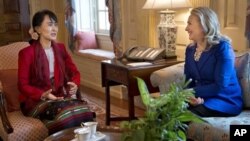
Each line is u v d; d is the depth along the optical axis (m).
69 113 2.34
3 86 2.61
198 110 2.25
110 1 4.16
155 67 2.91
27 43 2.88
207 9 2.39
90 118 2.44
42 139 2.30
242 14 2.72
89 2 5.32
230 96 2.30
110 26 4.23
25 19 5.48
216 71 2.29
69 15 5.19
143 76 2.89
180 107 1.37
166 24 3.10
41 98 2.45
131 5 3.99
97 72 4.91
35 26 2.58
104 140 1.88
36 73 2.51
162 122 1.38
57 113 2.34
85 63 5.22
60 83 2.62
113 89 4.57
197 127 2.13
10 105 2.60
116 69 3.02
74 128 2.07
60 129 2.28
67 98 2.53
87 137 1.83
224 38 2.38
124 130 1.47
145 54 3.12
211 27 2.34
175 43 3.15
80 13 5.37
